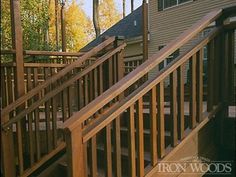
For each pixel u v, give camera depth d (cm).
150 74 809
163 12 1085
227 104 268
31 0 1199
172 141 243
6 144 314
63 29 847
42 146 365
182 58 244
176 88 243
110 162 215
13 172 320
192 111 253
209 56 265
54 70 399
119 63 395
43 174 334
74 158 192
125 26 1465
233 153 274
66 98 360
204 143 263
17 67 344
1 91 375
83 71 368
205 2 941
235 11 258
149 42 1146
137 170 227
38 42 1187
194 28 247
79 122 193
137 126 224
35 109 334
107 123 210
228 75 268
